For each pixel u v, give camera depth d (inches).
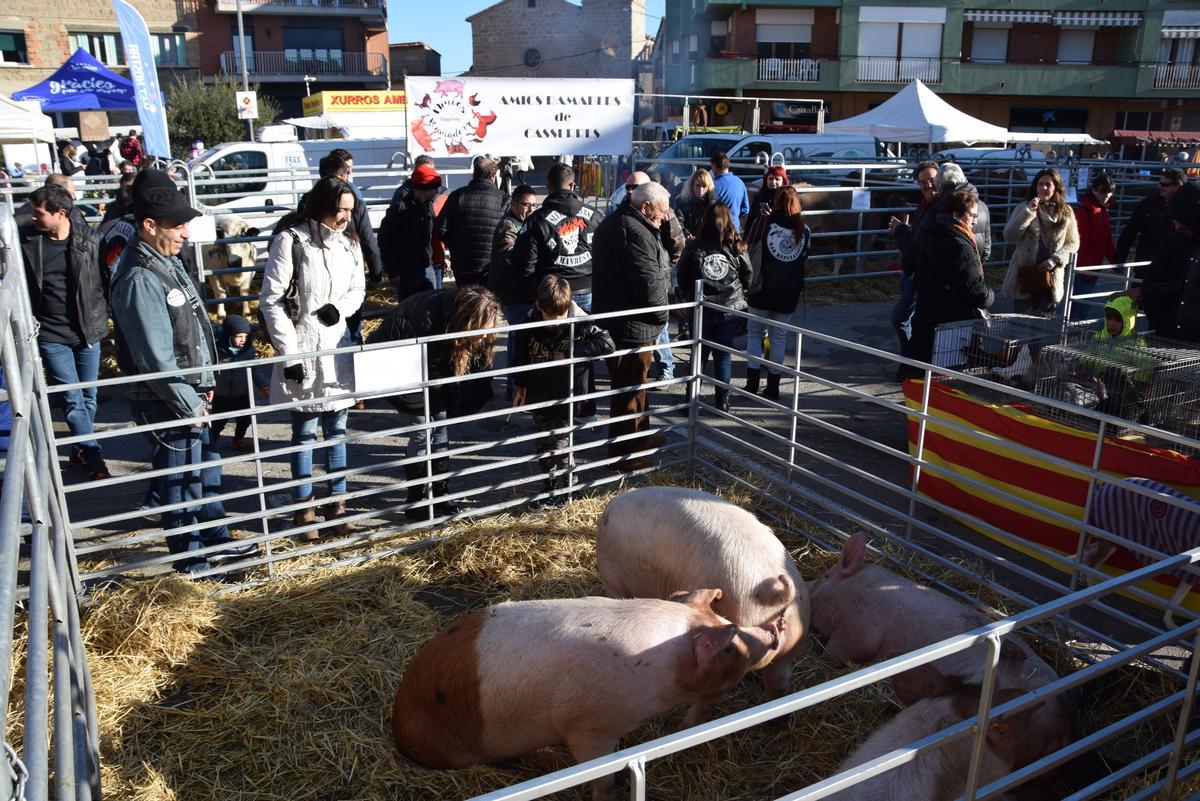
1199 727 140.6
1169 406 215.9
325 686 148.1
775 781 131.7
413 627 165.6
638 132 943.0
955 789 116.0
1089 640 164.1
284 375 190.2
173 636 156.9
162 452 175.5
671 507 152.4
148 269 165.9
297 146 556.1
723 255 259.6
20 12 1499.8
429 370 200.8
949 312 252.7
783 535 205.0
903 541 190.7
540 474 218.7
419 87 373.4
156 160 356.5
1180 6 1395.2
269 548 180.9
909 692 129.1
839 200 512.1
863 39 1409.9
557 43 1895.9
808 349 372.5
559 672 118.2
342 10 1734.7
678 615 124.6
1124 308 250.8
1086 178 681.6
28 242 216.5
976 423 206.2
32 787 63.2
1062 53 1457.9
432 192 315.6
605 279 227.9
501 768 133.5
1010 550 199.5
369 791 128.3
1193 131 1460.4
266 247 417.1
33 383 124.2
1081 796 109.0
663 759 135.1
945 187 292.5
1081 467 158.6
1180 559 107.6
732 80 1428.4
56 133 852.0
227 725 139.4
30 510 102.3
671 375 290.2
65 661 98.9
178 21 1667.1
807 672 156.6
